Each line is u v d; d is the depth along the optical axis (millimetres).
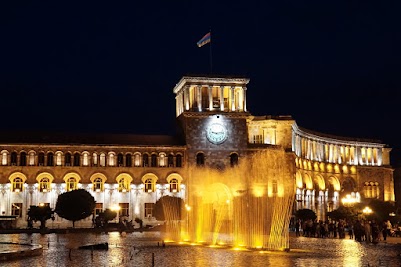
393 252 50125
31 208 94188
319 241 67812
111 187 116438
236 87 126312
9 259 41188
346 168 158500
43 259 41875
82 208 96250
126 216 116500
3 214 110375
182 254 47625
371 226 69438
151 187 118875
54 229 93750
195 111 122188
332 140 156625
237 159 122812
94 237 74938
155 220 117250
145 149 119250
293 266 37875
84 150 116688
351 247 56875
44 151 114500
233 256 45812
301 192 140250
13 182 112500
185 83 125375
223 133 122875
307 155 146875
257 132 134000
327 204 151500
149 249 53375
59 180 114125
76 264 38625
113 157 118000
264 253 49094
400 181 179625
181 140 124750
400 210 124625
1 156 112625
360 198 157375
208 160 121375
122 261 41000
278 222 90938
